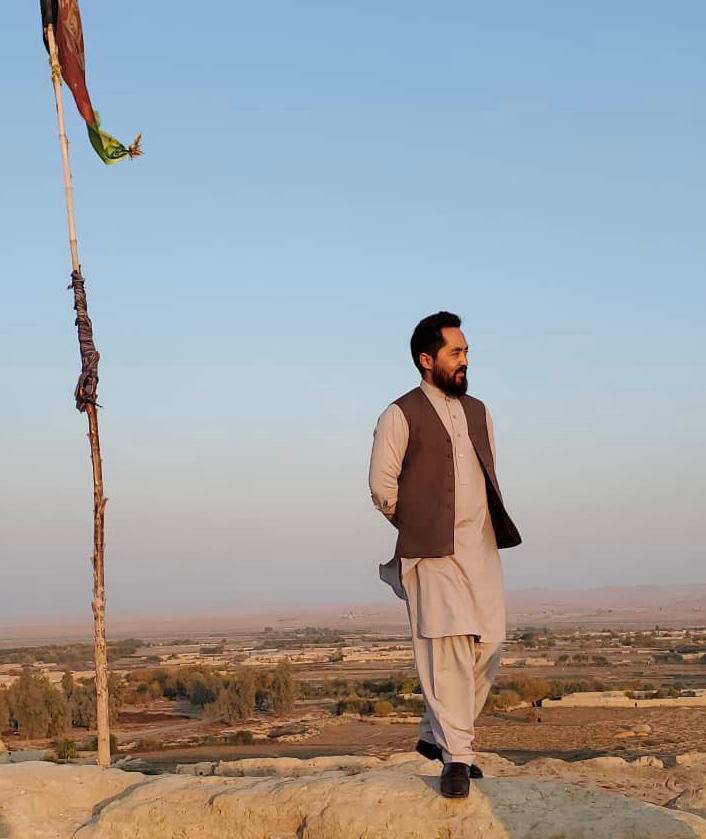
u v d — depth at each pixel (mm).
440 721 6191
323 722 57969
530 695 67938
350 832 6246
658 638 163875
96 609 12008
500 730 50000
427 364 6395
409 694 73938
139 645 190000
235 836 6695
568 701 63531
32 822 7207
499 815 6129
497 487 6355
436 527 6180
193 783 7281
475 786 6418
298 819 6543
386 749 44156
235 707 61781
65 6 12742
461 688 6215
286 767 9312
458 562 6230
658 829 5965
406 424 6281
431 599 6207
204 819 6801
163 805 6984
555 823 6012
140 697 73188
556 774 8844
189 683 75688
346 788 6570
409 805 6285
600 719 53719
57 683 77875
